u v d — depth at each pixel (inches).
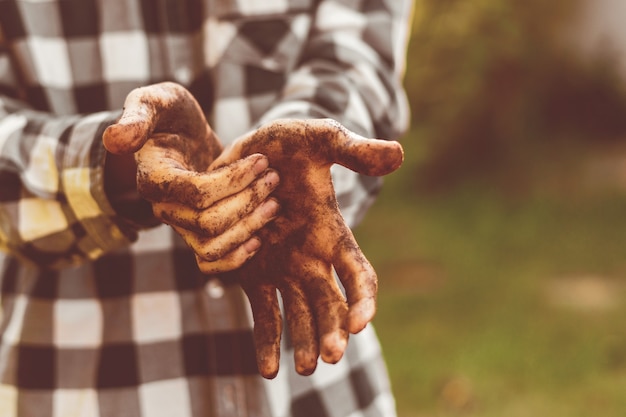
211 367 48.5
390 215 281.9
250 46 49.1
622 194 283.9
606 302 194.1
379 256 241.8
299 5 50.1
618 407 142.0
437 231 261.6
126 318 48.6
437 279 218.5
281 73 49.4
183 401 48.6
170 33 49.8
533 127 336.8
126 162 41.8
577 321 181.9
